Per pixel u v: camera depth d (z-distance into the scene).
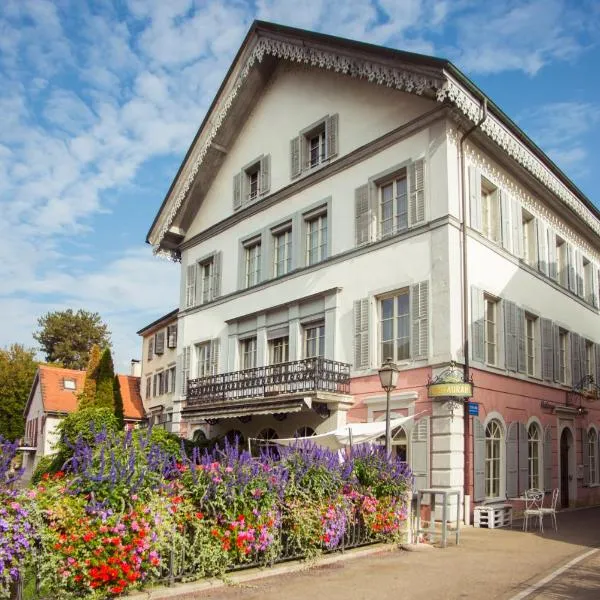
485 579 8.19
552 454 18.61
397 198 17.06
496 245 17.00
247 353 21.75
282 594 7.25
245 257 22.70
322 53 18.55
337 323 17.72
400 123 17.05
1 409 47.97
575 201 20.94
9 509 6.32
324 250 19.12
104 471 7.06
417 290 15.67
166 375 33.59
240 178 23.34
